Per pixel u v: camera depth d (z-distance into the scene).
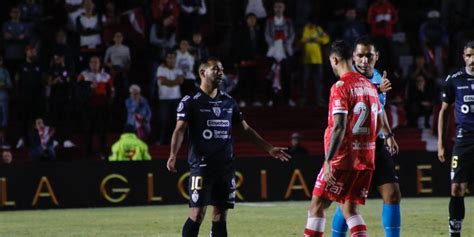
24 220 42.12
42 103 59.06
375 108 24.11
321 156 52.84
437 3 75.75
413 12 75.81
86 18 60.84
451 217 30.33
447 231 34.62
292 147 56.06
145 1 67.06
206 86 26.86
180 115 26.58
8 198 48.72
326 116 65.38
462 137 30.11
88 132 58.44
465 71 30.22
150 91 63.31
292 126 64.75
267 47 63.41
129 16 65.81
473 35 66.69
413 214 41.66
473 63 29.95
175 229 36.81
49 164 49.47
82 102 58.19
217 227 26.92
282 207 47.00
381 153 26.91
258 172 51.91
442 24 68.94
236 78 63.56
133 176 50.44
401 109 64.56
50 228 38.03
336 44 24.27
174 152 26.59
